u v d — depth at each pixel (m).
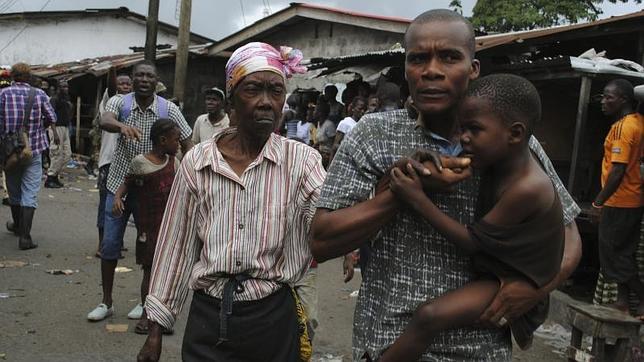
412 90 1.93
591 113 8.07
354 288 6.34
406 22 12.44
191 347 2.51
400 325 1.94
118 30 29.20
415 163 1.80
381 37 13.40
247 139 2.60
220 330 2.47
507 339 2.01
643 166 5.11
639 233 5.20
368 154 1.99
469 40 1.90
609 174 5.16
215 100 7.25
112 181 5.09
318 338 4.87
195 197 2.57
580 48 8.70
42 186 12.53
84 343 4.57
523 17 20.06
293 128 11.17
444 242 1.92
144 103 5.20
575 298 6.16
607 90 5.46
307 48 15.46
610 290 5.56
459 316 1.83
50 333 4.73
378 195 1.88
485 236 1.79
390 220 1.92
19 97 7.10
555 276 1.85
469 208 1.91
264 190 2.54
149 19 14.66
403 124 2.01
